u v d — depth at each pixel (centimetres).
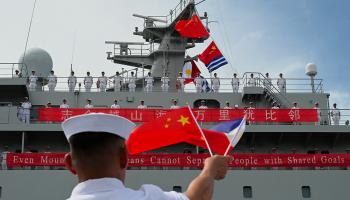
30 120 2403
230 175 2112
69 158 285
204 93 2611
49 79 2748
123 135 279
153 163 2148
